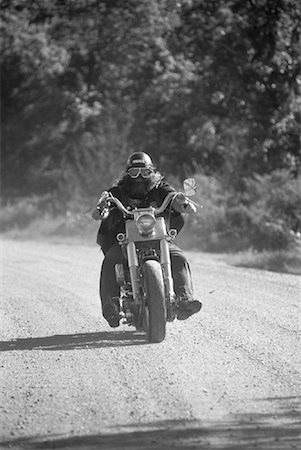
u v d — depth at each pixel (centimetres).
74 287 2428
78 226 4719
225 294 2219
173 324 1800
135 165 1655
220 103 4838
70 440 1047
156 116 5312
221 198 4228
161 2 5181
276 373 1355
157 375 1358
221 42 4572
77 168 5541
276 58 4462
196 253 3588
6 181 6022
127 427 1091
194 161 5147
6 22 6000
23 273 2820
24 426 1109
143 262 1586
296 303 2048
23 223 5238
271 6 4475
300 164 4466
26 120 6034
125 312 1589
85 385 1313
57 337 1716
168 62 5300
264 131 4528
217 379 1323
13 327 1842
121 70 5706
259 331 1702
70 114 5938
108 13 5403
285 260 2958
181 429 1076
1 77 6053
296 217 3697
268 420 1109
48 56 5959
